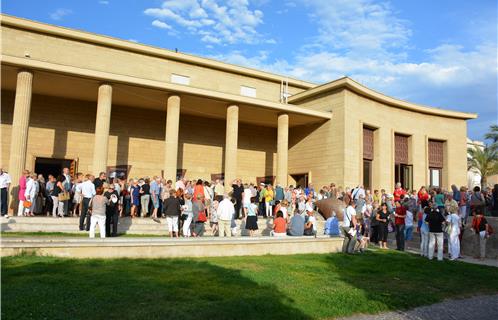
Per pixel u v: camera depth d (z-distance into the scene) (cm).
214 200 1783
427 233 1603
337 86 2844
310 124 3105
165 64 2877
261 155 3312
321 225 2089
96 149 2162
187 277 934
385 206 1866
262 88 3266
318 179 2972
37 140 2475
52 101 2542
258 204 2338
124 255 1155
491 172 4397
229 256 1305
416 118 3466
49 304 687
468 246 1823
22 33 2406
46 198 1897
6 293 727
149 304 722
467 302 953
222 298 786
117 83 2252
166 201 1504
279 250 1433
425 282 1115
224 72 3105
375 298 899
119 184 1861
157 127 2881
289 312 738
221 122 3156
